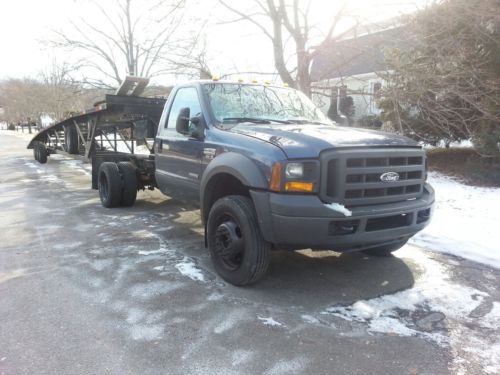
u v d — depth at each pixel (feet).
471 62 31.27
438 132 37.37
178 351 10.25
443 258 17.21
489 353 10.43
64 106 106.01
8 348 10.29
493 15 27.89
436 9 29.89
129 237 19.54
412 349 10.55
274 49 36.70
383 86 34.65
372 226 12.90
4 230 20.63
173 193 19.17
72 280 14.42
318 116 18.78
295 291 13.80
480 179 32.81
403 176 13.66
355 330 11.39
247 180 12.94
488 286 14.42
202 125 16.29
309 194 12.14
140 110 30.27
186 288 13.84
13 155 64.13
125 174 25.54
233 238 13.75
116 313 12.10
